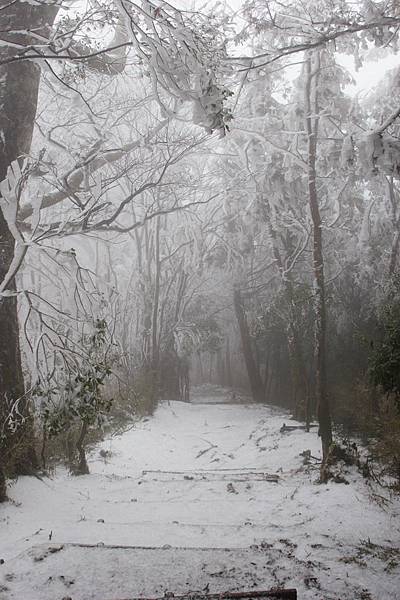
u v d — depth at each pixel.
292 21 10.54
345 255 23.94
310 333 22.69
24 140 9.55
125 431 15.98
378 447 10.35
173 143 12.20
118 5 6.21
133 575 4.56
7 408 8.83
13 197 7.40
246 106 20.64
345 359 21.23
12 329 9.24
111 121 15.57
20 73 9.38
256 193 21.44
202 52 6.68
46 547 5.09
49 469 10.30
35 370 8.35
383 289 18.78
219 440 17.28
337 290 22.88
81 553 4.98
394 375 8.19
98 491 9.04
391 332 8.49
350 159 9.60
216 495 8.72
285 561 5.03
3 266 9.00
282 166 20.11
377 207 24.56
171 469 12.99
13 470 8.76
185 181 17.19
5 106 9.27
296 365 20.72
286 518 7.19
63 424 8.21
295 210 21.50
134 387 20.02
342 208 23.47
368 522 6.77
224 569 4.77
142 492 9.00
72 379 8.31
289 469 12.14
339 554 5.41
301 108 18.05
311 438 14.96
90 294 8.98
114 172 17.67
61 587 4.31
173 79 6.38
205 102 6.43
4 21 9.29
